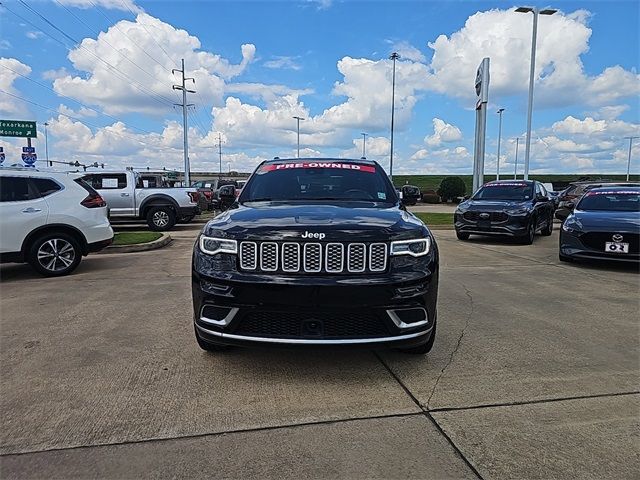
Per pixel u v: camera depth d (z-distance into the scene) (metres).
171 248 10.58
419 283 3.22
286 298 3.09
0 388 3.21
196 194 15.30
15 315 4.96
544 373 3.52
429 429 2.72
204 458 2.43
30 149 16.41
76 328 4.51
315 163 5.07
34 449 2.50
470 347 4.05
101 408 2.94
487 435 2.66
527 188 12.48
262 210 3.78
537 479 2.28
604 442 2.60
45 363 3.65
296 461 2.41
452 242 11.98
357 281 3.09
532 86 22.05
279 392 3.18
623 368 3.63
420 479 2.28
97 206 7.53
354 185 4.64
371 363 3.67
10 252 6.83
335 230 3.18
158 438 2.61
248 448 2.52
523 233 11.09
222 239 3.28
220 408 2.95
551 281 6.93
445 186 39.88
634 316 5.06
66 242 7.18
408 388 3.25
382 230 3.22
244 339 3.19
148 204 14.64
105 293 5.97
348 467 2.36
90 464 2.38
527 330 4.55
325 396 3.12
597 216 8.19
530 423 2.80
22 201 6.92
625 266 8.27
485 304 5.54
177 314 4.98
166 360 3.71
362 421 2.81
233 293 3.17
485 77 19.83
